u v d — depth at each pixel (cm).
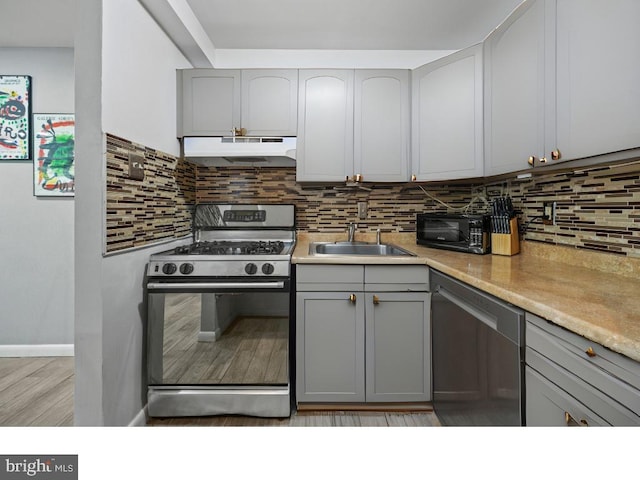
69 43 250
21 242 258
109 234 144
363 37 235
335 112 226
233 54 252
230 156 220
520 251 193
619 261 131
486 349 121
